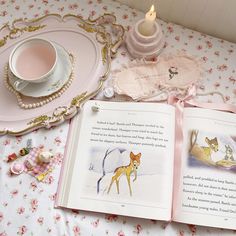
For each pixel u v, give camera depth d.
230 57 0.82
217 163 0.68
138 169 0.68
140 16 0.87
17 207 0.67
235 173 0.68
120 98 0.77
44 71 0.77
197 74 0.78
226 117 0.73
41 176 0.70
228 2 0.77
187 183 0.67
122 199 0.66
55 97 0.77
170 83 0.77
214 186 0.66
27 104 0.76
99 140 0.72
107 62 0.80
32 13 0.88
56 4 0.89
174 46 0.83
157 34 0.79
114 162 0.69
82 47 0.82
